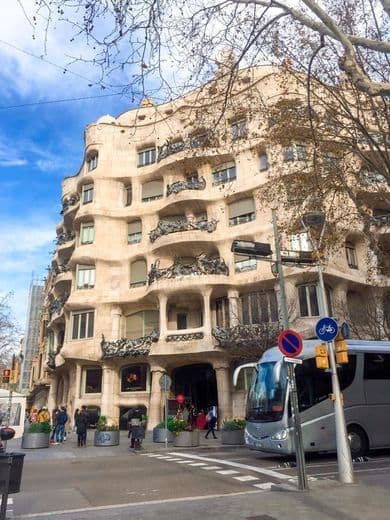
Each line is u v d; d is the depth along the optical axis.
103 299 30.05
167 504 8.06
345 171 14.71
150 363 26.89
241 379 25.77
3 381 27.66
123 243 31.66
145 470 12.25
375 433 14.04
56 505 8.29
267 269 25.20
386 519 6.03
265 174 26.67
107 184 32.69
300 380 13.72
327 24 6.21
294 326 22.95
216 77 10.48
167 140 31.27
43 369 43.38
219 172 29.50
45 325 45.88
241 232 27.08
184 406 26.02
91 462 14.19
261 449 13.86
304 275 23.39
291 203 15.12
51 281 42.44
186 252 28.84
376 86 5.94
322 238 14.59
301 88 21.38
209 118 16.53
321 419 13.43
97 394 28.97
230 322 25.91
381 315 23.59
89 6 6.95
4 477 6.56
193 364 27.42
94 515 7.20
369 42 6.22
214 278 26.14
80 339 29.70
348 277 24.36
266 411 13.95
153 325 29.30
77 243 33.09
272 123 14.31
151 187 32.19
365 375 14.56
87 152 34.00
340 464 9.18
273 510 6.82
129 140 33.59
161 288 26.69
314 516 6.34
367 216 15.01
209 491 9.32
